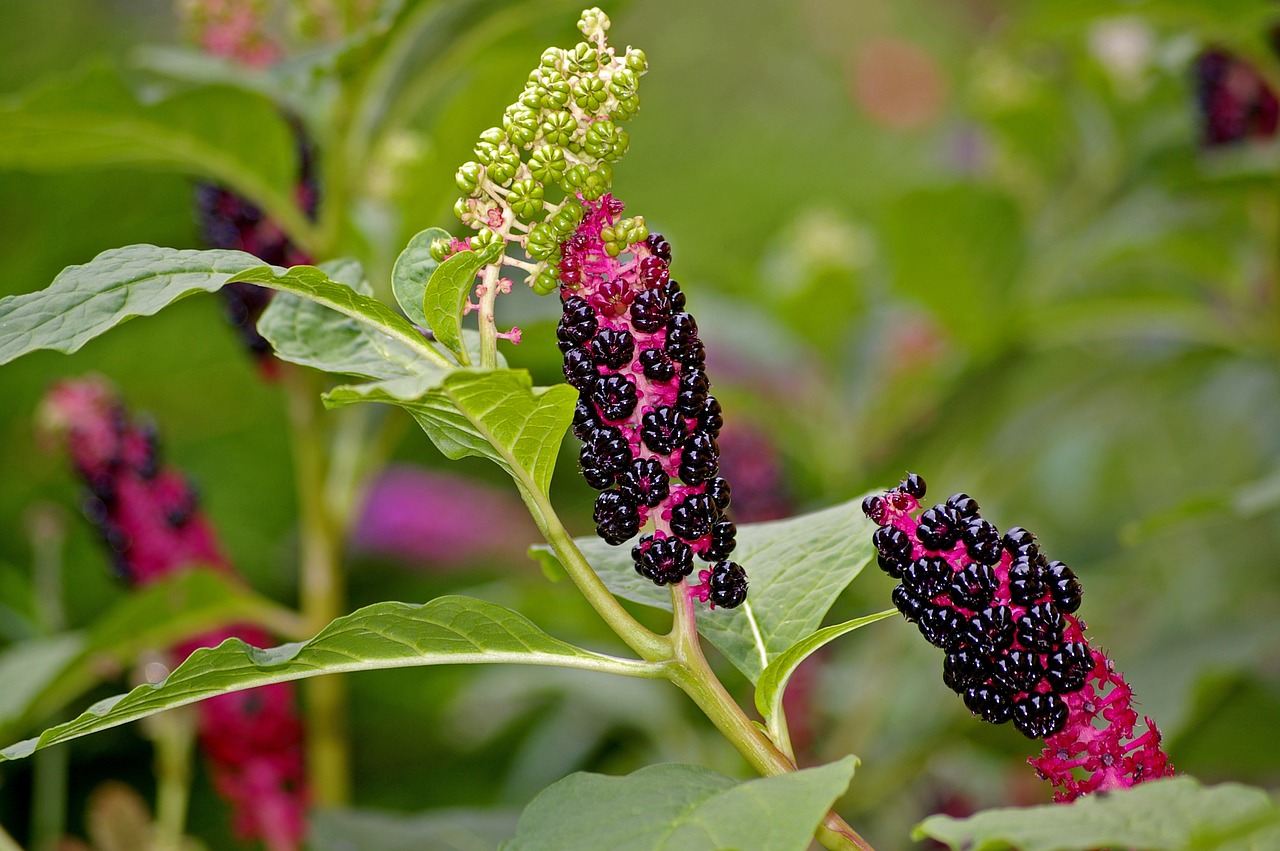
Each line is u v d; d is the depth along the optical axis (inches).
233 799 40.0
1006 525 66.8
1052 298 54.1
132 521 39.8
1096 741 30.4
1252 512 40.0
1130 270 56.3
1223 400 65.4
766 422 59.7
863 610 54.4
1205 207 52.7
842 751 50.3
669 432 30.4
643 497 30.5
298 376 39.8
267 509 62.2
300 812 39.9
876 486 50.9
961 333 56.1
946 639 30.5
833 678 54.7
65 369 55.5
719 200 89.0
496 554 65.2
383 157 44.4
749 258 87.3
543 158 30.1
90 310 30.0
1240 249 53.3
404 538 63.4
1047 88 57.9
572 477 67.7
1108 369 55.9
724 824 28.8
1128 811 28.6
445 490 66.2
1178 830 28.4
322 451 40.3
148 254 30.5
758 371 59.9
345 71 38.3
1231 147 48.5
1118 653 55.2
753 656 31.6
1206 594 62.9
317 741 40.9
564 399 30.0
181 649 41.0
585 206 30.3
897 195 51.2
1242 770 51.6
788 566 32.2
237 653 30.5
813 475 59.7
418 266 31.3
